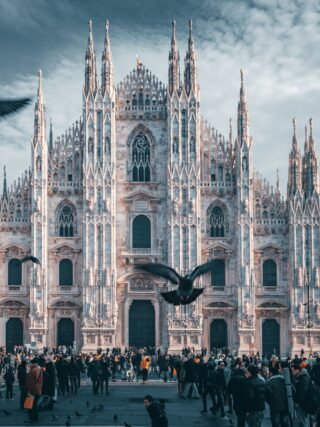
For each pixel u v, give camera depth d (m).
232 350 111.69
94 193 111.88
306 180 113.31
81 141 114.88
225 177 114.38
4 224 113.50
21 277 113.44
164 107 115.44
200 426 41.91
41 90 114.19
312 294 110.62
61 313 112.50
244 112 112.94
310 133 113.94
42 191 112.00
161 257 113.12
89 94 113.44
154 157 115.00
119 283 112.56
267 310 112.56
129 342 112.50
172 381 82.12
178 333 110.50
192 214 111.44
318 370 45.50
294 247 111.31
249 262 111.31
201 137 114.94
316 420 31.48
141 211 114.06
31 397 42.81
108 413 48.00
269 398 31.36
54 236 113.25
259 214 114.12
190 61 114.12
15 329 112.94
